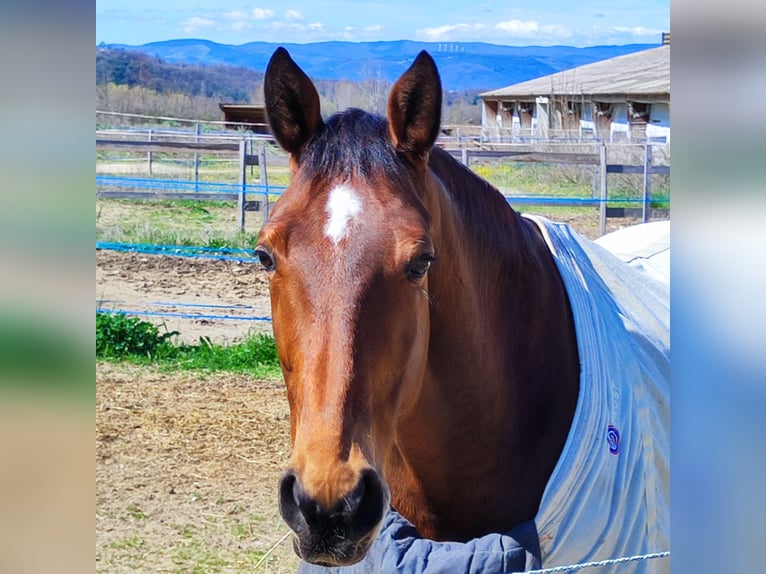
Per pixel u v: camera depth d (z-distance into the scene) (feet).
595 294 8.16
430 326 6.67
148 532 13.39
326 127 6.40
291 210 5.99
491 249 7.23
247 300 26.18
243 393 19.65
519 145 52.60
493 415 6.95
